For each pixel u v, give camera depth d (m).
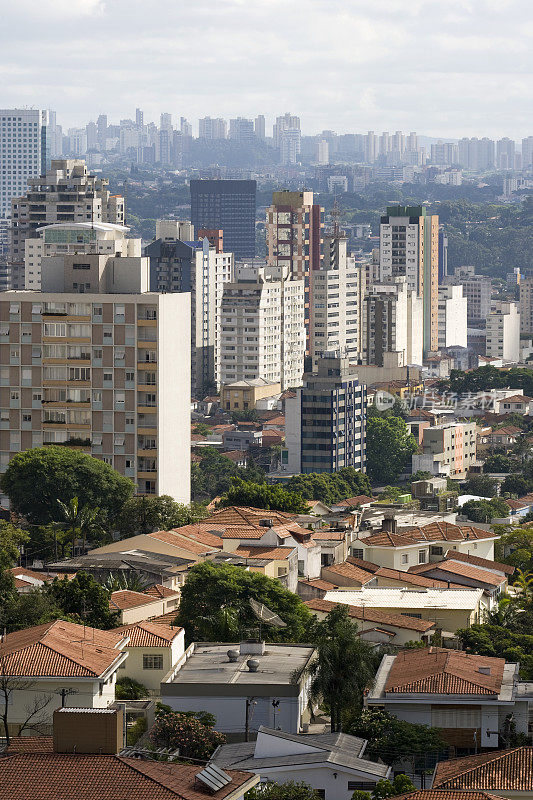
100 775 147.38
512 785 159.62
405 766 183.38
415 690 193.62
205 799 145.38
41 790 144.75
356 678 195.38
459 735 192.00
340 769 165.00
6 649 197.12
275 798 154.88
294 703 196.00
